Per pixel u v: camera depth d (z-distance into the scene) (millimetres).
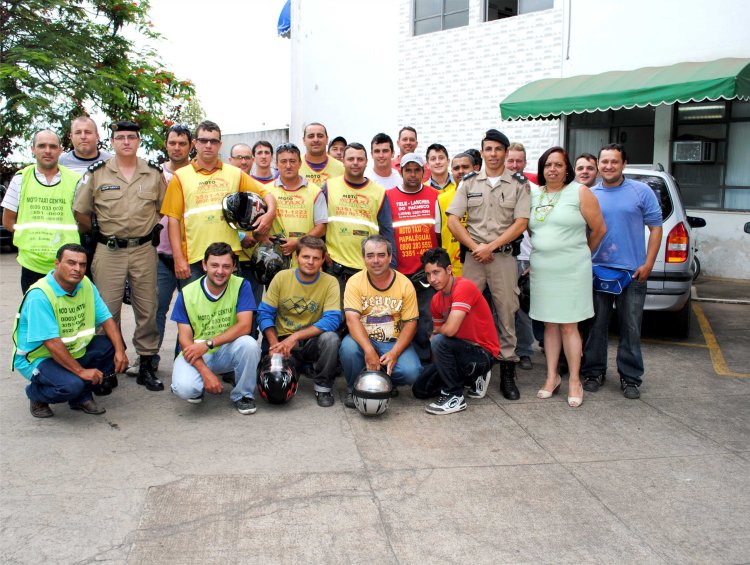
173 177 5449
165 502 3611
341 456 4250
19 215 5379
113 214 5367
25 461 4086
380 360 5102
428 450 4371
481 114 12828
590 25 11398
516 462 4199
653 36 10828
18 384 5609
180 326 4969
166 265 6168
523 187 5387
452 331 4898
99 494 3684
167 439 4477
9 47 15695
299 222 5844
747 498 3756
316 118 16141
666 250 6914
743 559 3162
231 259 4906
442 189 6566
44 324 4578
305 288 5320
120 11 16906
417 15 13719
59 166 5484
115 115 16891
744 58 9906
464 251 5727
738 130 11117
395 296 5180
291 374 5066
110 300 5441
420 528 3408
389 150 6297
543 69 11977
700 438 4617
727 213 11289
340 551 3188
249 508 3568
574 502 3693
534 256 5367
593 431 4730
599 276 5387
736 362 6602
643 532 3395
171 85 18000
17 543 3193
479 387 5375
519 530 3400
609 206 5434
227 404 5203
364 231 5699
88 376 4723
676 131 11586
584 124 12211
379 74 14383
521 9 12344
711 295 10094
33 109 14828
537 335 6273
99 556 3107
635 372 5484
